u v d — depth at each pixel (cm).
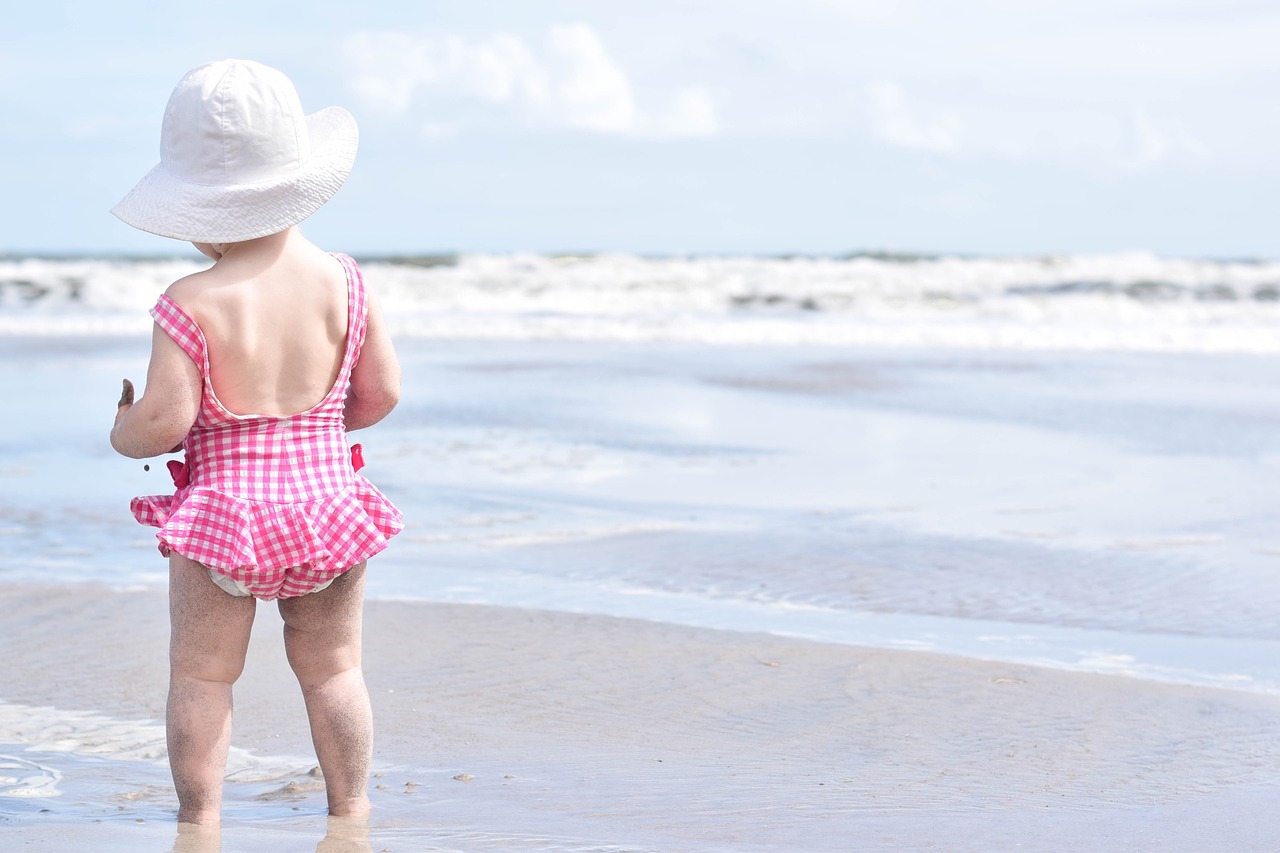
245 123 279
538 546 687
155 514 285
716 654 475
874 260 4197
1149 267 3441
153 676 436
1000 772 349
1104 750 371
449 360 1777
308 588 287
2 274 3159
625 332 2252
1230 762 361
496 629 506
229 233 277
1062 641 514
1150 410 1314
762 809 313
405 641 486
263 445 280
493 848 276
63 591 556
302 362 284
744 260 3666
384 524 293
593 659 466
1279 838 296
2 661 452
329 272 290
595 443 1066
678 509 800
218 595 285
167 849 268
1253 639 520
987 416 1266
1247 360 1884
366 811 305
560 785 331
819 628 527
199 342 273
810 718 400
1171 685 443
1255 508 817
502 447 1034
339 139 299
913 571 640
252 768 346
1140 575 635
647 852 276
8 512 752
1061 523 768
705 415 1248
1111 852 285
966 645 504
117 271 3212
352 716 300
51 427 1101
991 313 2761
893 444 1087
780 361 1816
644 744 371
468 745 368
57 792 320
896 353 1967
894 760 359
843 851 282
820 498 844
